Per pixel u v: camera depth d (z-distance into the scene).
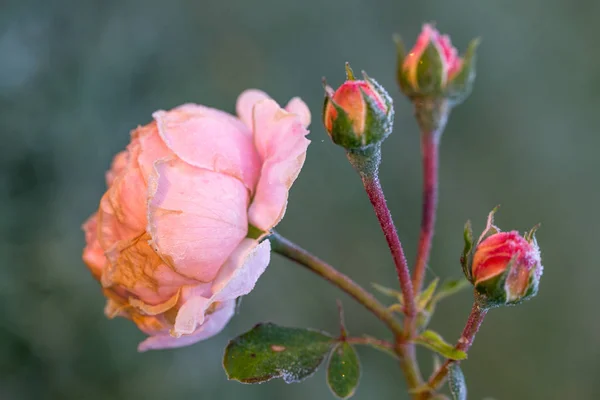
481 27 1.08
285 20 0.97
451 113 1.06
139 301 0.43
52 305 0.69
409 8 1.04
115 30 0.81
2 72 0.71
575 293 1.05
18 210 0.71
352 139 0.42
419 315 0.45
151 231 0.41
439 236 0.99
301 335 0.45
